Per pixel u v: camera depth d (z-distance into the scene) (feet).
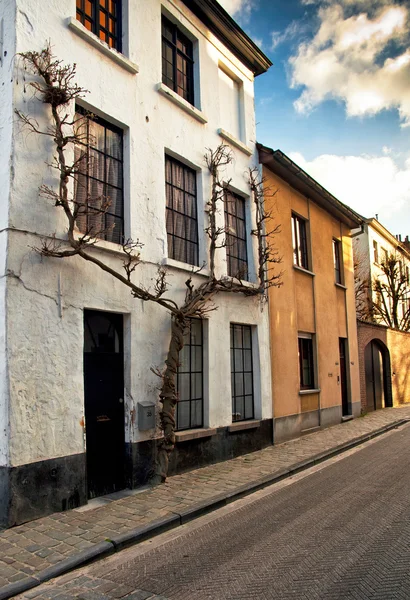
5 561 15.12
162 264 27.30
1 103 20.44
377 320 86.28
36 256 20.20
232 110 37.83
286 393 39.50
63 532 17.48
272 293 39.14
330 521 18.92
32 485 18.90
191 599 12.84
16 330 19.02
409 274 98.99
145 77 27.84
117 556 16.17
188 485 24.47
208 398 30.30
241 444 32.91
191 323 30.27
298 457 31.73
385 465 29.50
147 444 24.84
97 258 23.16
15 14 20.63
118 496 22.43
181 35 32.96
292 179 43.27
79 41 23.70
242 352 35.47
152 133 27.86
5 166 19.76
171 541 17.48
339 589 12.96
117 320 24.81
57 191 21.39
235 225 36.40
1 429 18.45
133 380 24.49
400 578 13.46
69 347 21.12
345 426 47.16
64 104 21.94
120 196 25.82
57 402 20.29
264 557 15.51
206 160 32.48
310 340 45.93
